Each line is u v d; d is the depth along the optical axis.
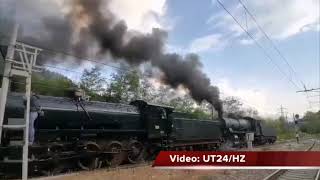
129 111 23.48
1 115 12.18
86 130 19.42
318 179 16.77
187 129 29.77
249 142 25.70
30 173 16.25
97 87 42.19
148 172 17.06
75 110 18.91
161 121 26.12
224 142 38.91
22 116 15.92
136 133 23.66
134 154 23.05
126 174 15.85
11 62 12.12
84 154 18.95
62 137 18.28
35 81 30.91
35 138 16.61
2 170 15.15
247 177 17.95
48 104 17.45
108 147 20.73
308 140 75.75
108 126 21.22
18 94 16.33
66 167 18.52
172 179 15.95
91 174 15.44
